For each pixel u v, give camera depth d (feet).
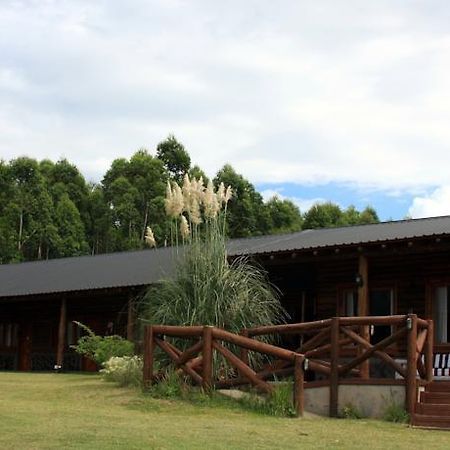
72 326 86.94
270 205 180.45
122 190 178.29
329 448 26.53
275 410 36.24
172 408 35.94
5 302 88.89
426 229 55.11
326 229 71.97
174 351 40.78
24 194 170.30
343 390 38.01
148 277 74.33
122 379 44.32
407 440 29.66
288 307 68.23
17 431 27.40
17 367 90.74
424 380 39.47
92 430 28.14
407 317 36.99
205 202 46.62
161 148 192.54
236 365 38.68
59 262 99.25
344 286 61.52
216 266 44.65
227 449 25.26
